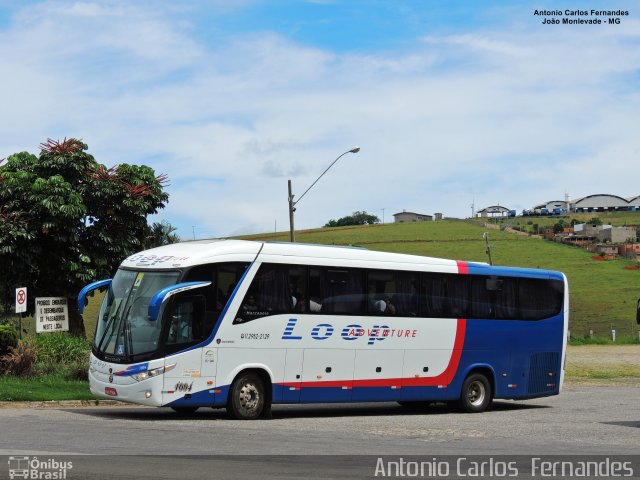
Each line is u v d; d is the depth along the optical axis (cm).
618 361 4631
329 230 14550
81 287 2981
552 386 2466
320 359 1986
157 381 1750
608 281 10200
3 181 2925
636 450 1445
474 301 2309
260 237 13512
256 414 1883
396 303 2144
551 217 17050
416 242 12581
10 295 2961
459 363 2255
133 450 1273
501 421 1984
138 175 3153
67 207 2862
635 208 18812
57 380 2280
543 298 2466
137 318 1800
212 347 1820
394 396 2120
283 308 1934
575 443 1536
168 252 1880
